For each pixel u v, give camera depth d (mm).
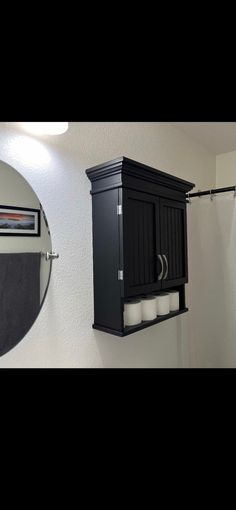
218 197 1669
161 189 1080
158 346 1423
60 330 916
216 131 1625
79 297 973
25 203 822
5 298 786
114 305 935
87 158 1007
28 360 833
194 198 1742
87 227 1000
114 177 907
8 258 791
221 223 1660
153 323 1072
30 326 837
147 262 1005
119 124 1160
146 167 941
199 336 1744
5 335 784
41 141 857
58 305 911
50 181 885
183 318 1627
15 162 795
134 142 1248
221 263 1661
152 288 1021
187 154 1675
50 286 889
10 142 782
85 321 995
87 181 1004
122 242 892
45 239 872
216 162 2008
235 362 1618
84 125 998
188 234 1698
